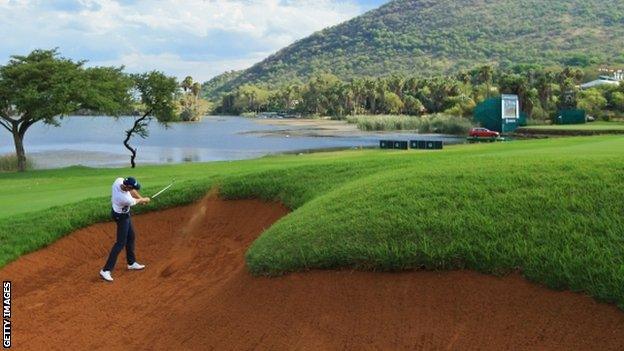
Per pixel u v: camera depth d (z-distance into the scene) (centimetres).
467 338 626
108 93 3856
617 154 1309
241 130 11112
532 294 652
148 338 802
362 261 774
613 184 881
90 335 838
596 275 632
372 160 1714
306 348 679
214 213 1394
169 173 2812
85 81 3703
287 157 4281
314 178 1450
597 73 18150
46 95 3466
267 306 777
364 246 791
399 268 750
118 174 3058
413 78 16912
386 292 724
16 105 3497
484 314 649
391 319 682
